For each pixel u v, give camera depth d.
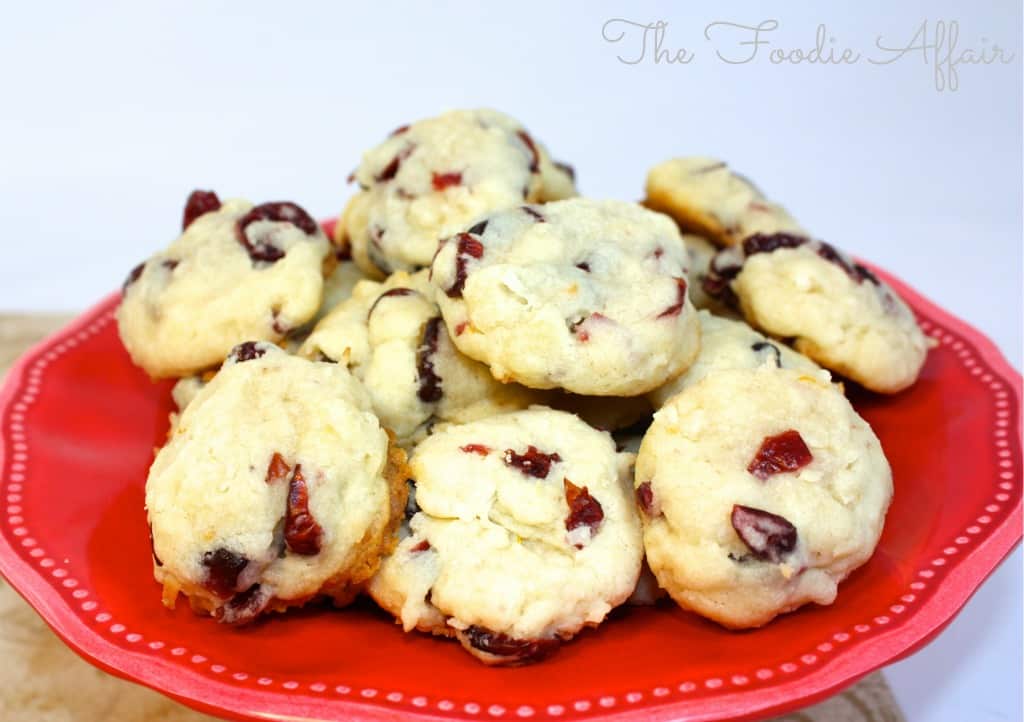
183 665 0.27
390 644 0.29
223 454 0.29
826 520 0.28
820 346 0.35
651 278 0.32
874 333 0.36
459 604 0.28
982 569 0.29
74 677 0.33
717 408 0.30
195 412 0.30
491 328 0.31
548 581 0.28
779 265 0.37
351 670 0.27
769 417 0.30
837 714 0.32
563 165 0.41
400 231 0.36
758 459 0.29
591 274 0.31
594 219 0.33
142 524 0.32
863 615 0.28
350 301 0.35
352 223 0.38
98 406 0.37
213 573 0.28
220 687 0.27
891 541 0.31
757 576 0.28
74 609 0.29
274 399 0.30
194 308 0.34
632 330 0.31
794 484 0.29
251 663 0.28
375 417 0.30
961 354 0.37
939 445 0.34
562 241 0.32
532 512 0.29
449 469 0.30
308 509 0.28
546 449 0.30
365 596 0.30
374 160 0.38
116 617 0.29
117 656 0.27
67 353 0.38
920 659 0.35
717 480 0.29
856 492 0.29
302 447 0.29
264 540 0.28
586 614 0.29
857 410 0.36
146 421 0.37
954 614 0.28
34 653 0.34
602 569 0.29
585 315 0.31
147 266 0.36
